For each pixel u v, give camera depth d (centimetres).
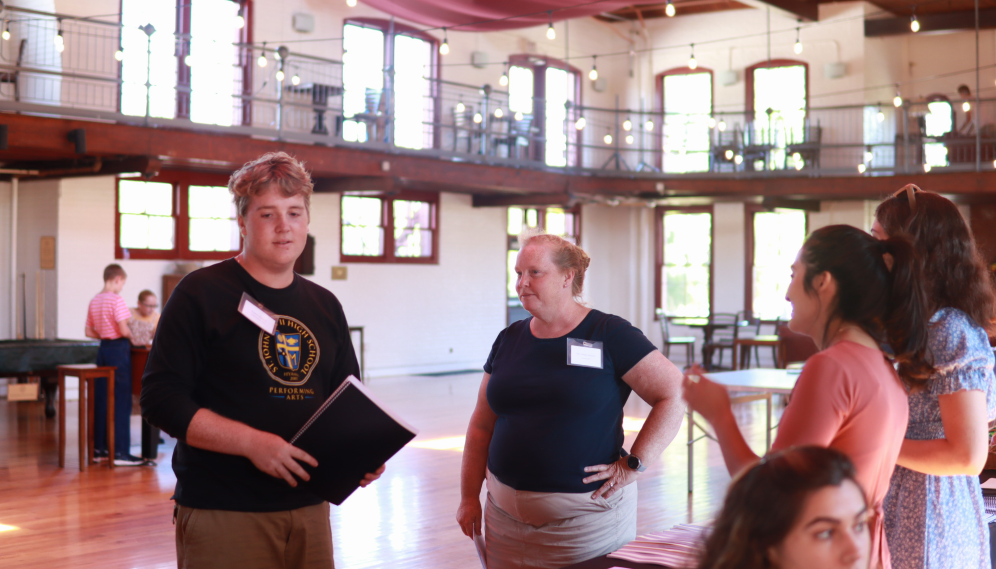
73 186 1034
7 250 1073
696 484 612
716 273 1581
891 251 172
